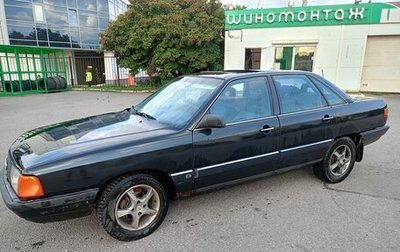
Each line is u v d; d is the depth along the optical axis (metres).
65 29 23.97
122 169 2.65
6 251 2.71
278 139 3.49
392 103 11.72
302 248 2.72
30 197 2.38
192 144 2.96
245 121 3.31
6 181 2.79
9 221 3.21
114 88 18.95
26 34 21.84
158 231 3.01
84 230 3.04
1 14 20.47
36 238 2.91
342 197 3.73
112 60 25.25
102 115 3.98
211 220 3.22
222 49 17.53
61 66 20.50
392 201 3.61
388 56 14.33
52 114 10.02
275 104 3.57
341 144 4.09
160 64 16.84
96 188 2.59
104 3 26.25
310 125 3.71
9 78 16.88
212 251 2.69
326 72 14.95
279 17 14.95
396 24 13.64
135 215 2.84
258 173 3.46
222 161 3.16
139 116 3.58
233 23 15.65
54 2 23.00
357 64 14.50
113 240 2.87
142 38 16.66
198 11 16.97
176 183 2.95
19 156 2.72
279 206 3.51
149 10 17.17
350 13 13.99
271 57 15.55
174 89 3.82
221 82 3.37
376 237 2.88
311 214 3.32
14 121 8.84
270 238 2.88
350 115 4.07
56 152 2.59
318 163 4.02
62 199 2.46
